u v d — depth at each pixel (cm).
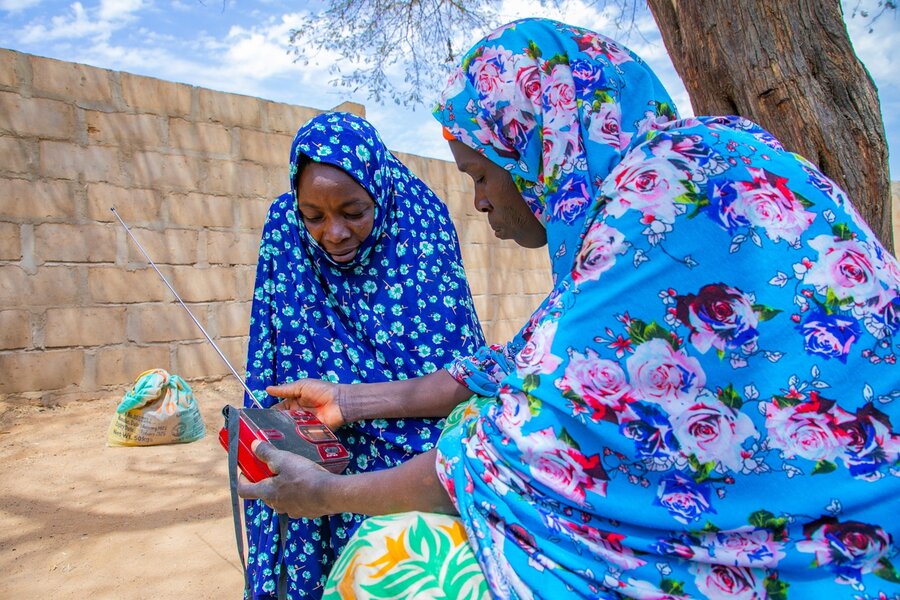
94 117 630
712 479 98
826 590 96
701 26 248
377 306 204
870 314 99
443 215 226
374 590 113
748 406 97
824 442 96
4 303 581
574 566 103
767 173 103
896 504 97
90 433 529
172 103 676
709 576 99
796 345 96
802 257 99
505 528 109
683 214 99
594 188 117
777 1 236
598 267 101
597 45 124
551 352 103
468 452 113
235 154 716
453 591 111
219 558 318
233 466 156
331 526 192
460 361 185
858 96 238
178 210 677
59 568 307
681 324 97
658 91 125
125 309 643
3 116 582
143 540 338
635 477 101
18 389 586
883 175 239
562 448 102
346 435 196
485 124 130
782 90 236
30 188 595
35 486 414
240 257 718
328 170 187
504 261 1020
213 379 695
